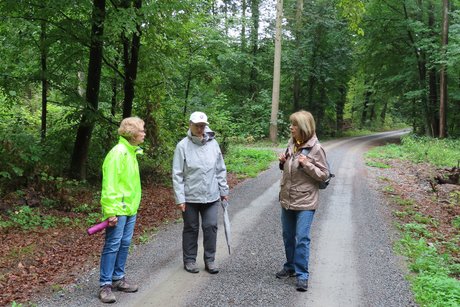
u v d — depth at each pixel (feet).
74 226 22.61
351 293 15.02
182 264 17.54
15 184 25.46
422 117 99.76
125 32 28.53
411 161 58.49
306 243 15.14
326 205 29.91
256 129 93.56
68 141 34.09
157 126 41.91
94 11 29.86
